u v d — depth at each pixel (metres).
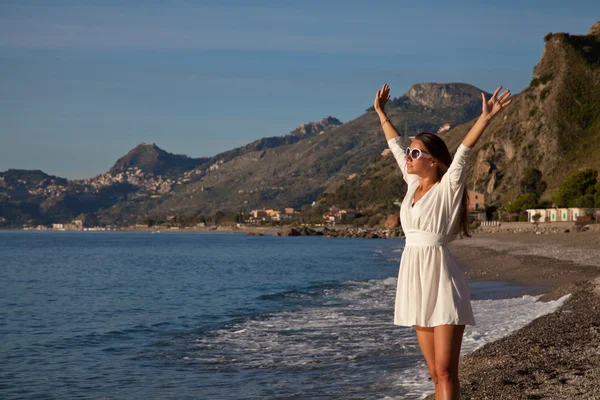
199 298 29.30
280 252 90.44
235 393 10.70
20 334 18.88
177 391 11.07
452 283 4.73
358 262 61.41
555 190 131.12
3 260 72.19
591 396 7.38
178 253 90.44
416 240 4.86
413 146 4.96
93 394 11.16
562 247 55.97
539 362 9.82
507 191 153.88
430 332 4.86
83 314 24.02
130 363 13.83
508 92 4.60
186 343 16.14
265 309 23.41
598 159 131.00
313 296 27.44
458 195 4.74
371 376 11.20
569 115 145.12
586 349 10.58
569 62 154.50
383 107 5.81
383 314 20.09
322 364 12.59
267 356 13.79
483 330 14.73
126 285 37.88
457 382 4.74
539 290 24.02
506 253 51.91
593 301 17.52
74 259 74.19
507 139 161.12
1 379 12.48
